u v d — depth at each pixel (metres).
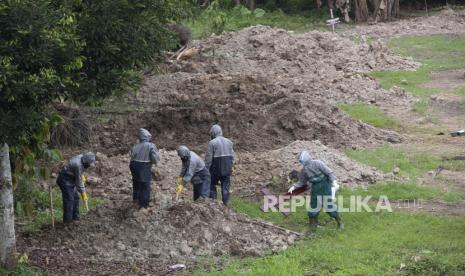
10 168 20.22
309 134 34.22
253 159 30.12
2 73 16.38
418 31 65.25
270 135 34.25
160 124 35.53
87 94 19.61
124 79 20.38
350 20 73.00
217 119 35.41
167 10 20.94
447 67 51.34
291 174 27.80
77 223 22.94
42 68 17.39
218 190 27.66
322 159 29.39
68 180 23.50
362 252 20.89
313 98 40.44
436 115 39.91
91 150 33.69
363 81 45.88
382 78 48.25
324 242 21.95
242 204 25.83
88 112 37.53
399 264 19.88
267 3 77.88
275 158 29.92
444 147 33.38
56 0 18.25
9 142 17.94
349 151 32.66
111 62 20.03
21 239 22.80
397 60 52.34
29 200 25.25
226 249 21.59
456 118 39.09
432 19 70.06
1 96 17.12
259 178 28.47
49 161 30.62
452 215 24.41
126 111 38.62
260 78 43.94
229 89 41.53
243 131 34.41
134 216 22.62
